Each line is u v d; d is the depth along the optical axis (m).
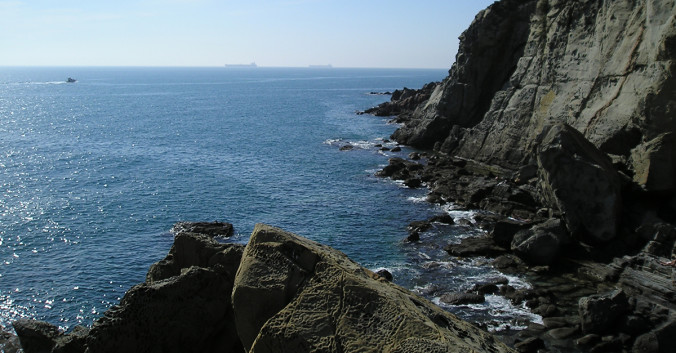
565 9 59.09
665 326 25.09
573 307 29.64
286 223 46.03
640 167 38.84
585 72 53.59
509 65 74.19
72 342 19.97
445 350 10.28
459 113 79.38
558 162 37.59
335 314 11.50
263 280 12.48
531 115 61.53
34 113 136.75
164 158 75.31
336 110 145.12
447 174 60.91
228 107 157.00
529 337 26.16
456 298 30.52
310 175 64.25
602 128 47.00
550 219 37.16
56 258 38.50
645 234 34.81
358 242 41.19
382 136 94.75
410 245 40.34
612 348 25.23
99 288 34.06
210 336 19.20
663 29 39.56
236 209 50.41
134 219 47.31
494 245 38.69
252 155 77.69
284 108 152.38
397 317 11.16
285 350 11.09
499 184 49.75
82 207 50.44
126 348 17.47
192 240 22.41
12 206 50.16
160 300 18.11
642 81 44.34
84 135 97.25
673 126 37.56
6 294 32.84
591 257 35.28
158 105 164.25
